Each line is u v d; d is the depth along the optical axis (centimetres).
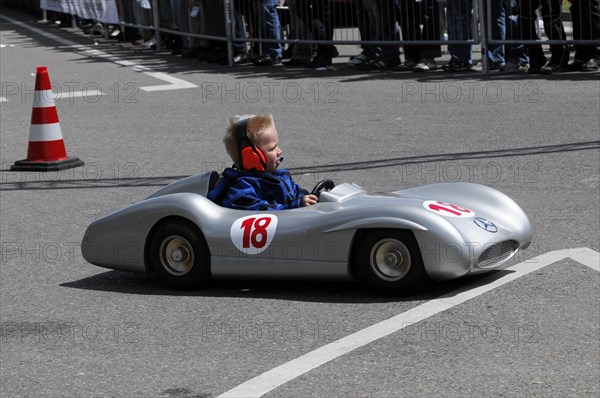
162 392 613
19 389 632
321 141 1397
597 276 779
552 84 1683
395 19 1939
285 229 763
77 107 1786
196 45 2377
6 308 793
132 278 854
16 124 1678
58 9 3475
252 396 599
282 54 2273
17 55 2645
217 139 1464
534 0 1786
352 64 2025
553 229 922
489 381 600
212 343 689
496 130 1384
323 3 2039
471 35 1853
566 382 594
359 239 754
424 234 726
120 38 2958
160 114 1681
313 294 777
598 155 1206
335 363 641
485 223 761
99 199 1160
